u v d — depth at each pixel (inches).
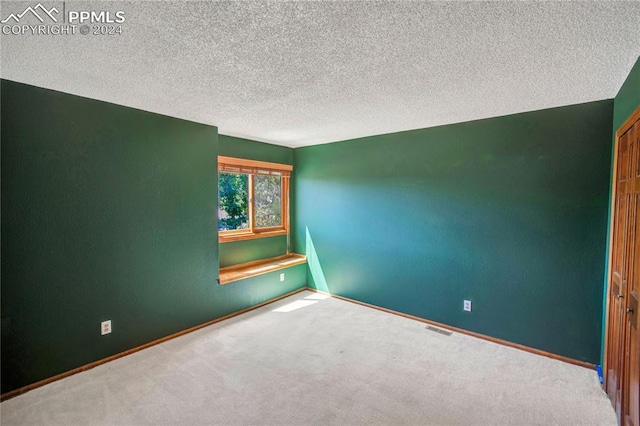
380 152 152.1
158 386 89.4
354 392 86.8
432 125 132.1
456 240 128.6
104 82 84.5
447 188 130.6
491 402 82.5
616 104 90.7
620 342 75.4
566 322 105.0
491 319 120.2
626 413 69.5
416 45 63.6
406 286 144.7
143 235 113.6
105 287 103.9
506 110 109.3
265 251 179.0
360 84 85.6
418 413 78.2
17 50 66.0
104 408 79.9
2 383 84.0
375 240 155.4
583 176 100.7
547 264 108.1
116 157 105.7
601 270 98.7
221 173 156.6
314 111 112.0
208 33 58.9
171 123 121.2
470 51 66.0
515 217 114.1
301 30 58.0
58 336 93.7
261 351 110.7
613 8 50.0
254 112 114.0
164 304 120.1
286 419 76.1
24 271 87.4
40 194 89.8
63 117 93.5
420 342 118.3
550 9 50.6
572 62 70.8
